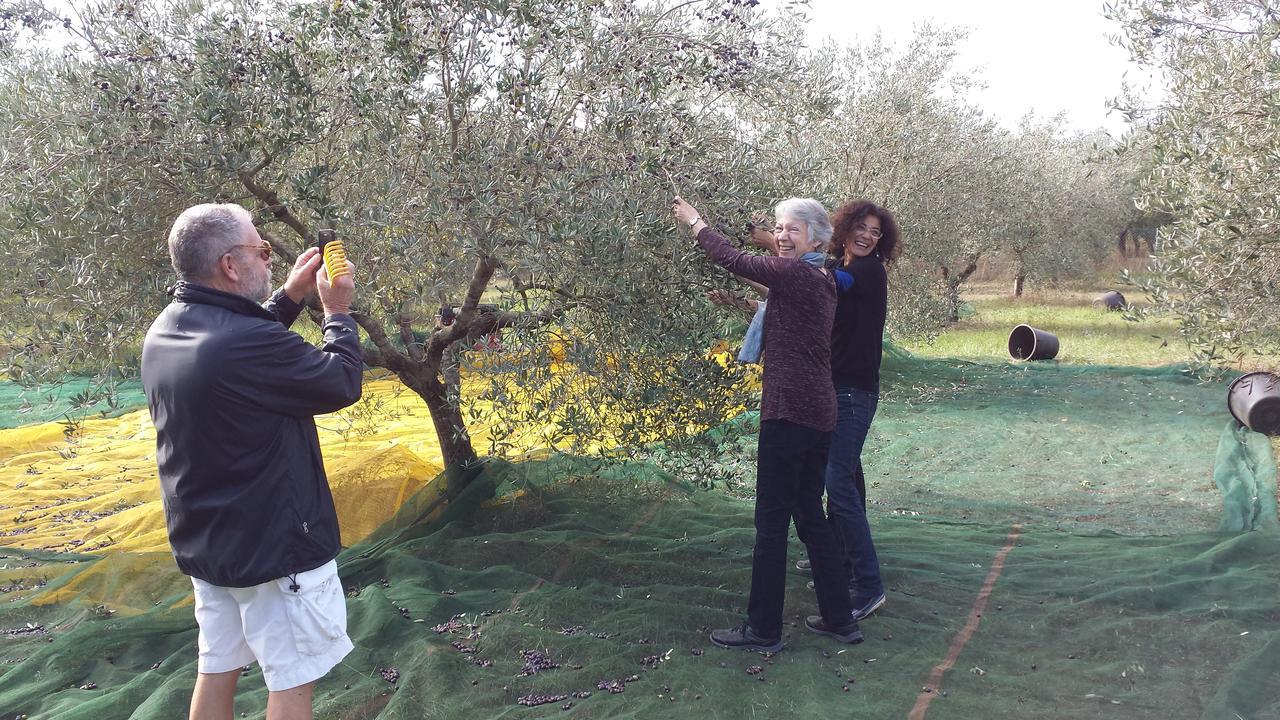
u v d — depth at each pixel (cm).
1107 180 2070
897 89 1162
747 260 337
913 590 427
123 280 396
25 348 378
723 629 376
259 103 378
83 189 357
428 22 389
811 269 339
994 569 453
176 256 226
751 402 451
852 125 1125
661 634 372
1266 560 449
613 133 371
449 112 392
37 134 387
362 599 400
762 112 485
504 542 469
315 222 421
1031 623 385
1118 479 663
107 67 369
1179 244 450
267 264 238
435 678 324
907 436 809
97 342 380
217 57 366
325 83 418
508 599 410
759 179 403
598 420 433
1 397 930
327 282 245
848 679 335
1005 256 2042
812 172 433
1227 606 393
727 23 413
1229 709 296
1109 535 518
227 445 217
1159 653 356
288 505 223
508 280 464
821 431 347
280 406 222
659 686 326
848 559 403
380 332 460
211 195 390
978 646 363
